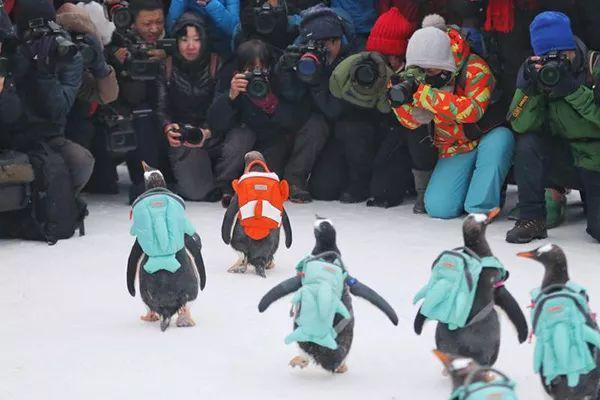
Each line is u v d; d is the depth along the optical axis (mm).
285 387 15859
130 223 26844
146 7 28859
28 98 25297
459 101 25750
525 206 24953
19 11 25234
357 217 27297
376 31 27875
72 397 15445
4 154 24500
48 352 17375
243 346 17672
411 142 27391
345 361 16531
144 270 18172
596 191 24641
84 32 26375
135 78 27516
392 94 25297
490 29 26281
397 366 16828
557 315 14109
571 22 26188
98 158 30266
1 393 15617
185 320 18625
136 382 16031
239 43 28641
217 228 26109
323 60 27156
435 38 25578
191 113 29328
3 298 20484
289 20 29344
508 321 15555
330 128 29203
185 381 16078
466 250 15602
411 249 24000
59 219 25000
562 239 25141
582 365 13766
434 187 27312
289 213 27734
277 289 16000
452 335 15461
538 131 25266
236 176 28844
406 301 20094
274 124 28531
